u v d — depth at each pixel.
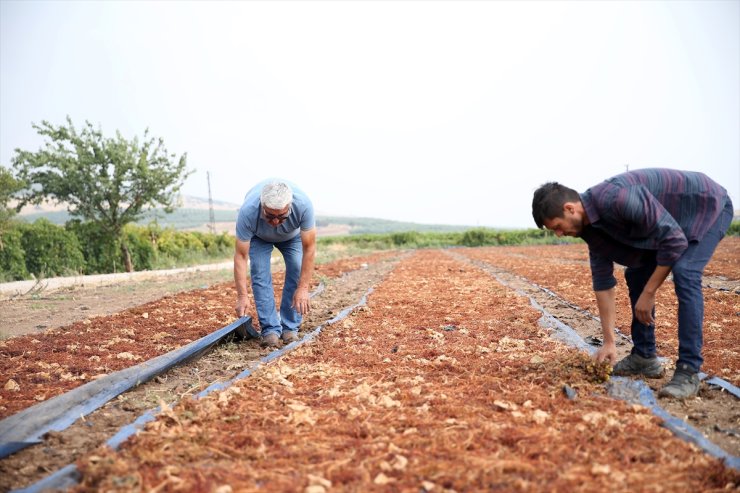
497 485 2.64
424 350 5.82
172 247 29.08
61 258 21.17
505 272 17.44
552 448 3.04
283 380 4.59
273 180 6.05
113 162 22.56
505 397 4.02
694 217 3.99
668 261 3.88
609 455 2.97
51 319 9.11
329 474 2.79
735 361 5.12
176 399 4.41
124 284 16.09
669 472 2.77
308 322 7.91
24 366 5.54
